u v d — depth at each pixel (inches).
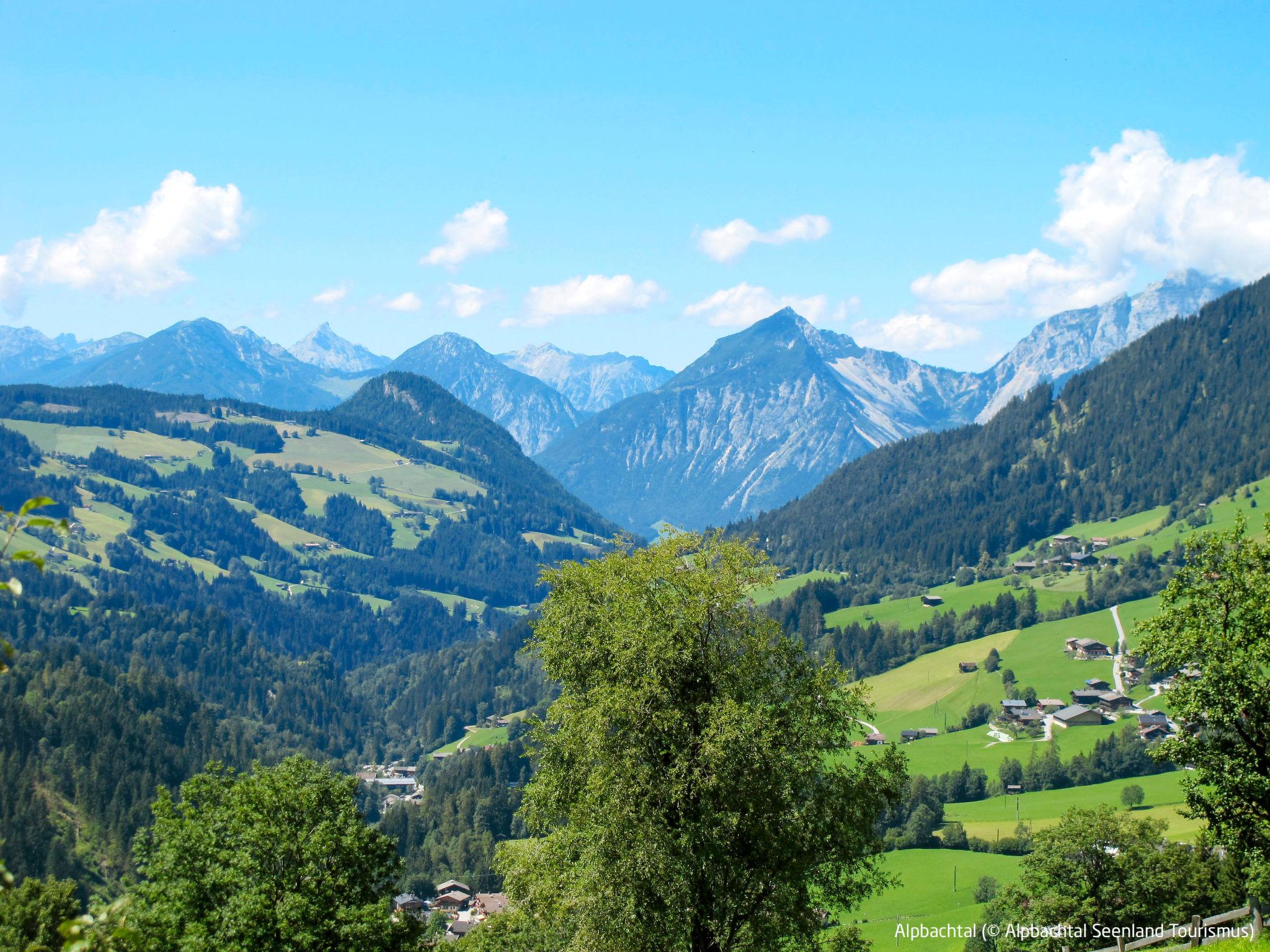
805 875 1438.2
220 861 1455.5
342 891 1499.8
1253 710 1304.1
